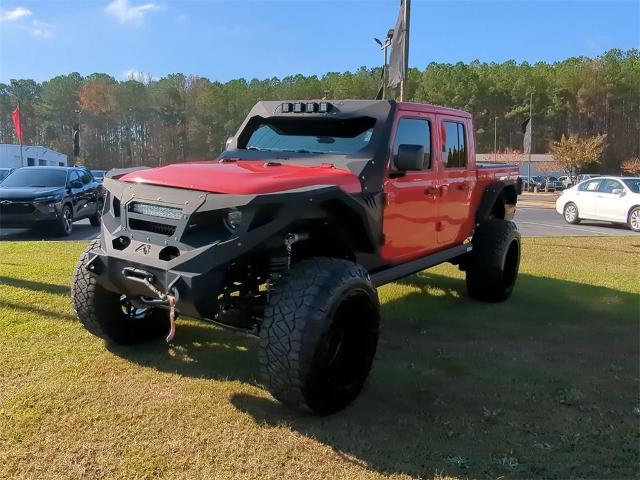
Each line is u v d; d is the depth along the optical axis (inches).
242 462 114.4
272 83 3599.9
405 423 134.3
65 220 482.0
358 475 111.7
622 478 113.4
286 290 130.1
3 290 231.6
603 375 168.9
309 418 134.4
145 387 147.4
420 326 216.2
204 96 3393.2
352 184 157.2
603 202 663.8
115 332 170.4
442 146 207.9
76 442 119.0
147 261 133.0
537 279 309.3
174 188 140.0
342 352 140.3
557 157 2573.8
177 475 109.1
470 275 249.0
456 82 3796.8
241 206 127.0
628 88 3654.0
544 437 129.9
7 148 1642.5
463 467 116.2
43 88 4060.0
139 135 3619.6
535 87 3759.8
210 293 127.4
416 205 190.1
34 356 164.4
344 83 3277.6
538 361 179.9
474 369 171.5
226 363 166.4
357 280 136.2
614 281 307.9
